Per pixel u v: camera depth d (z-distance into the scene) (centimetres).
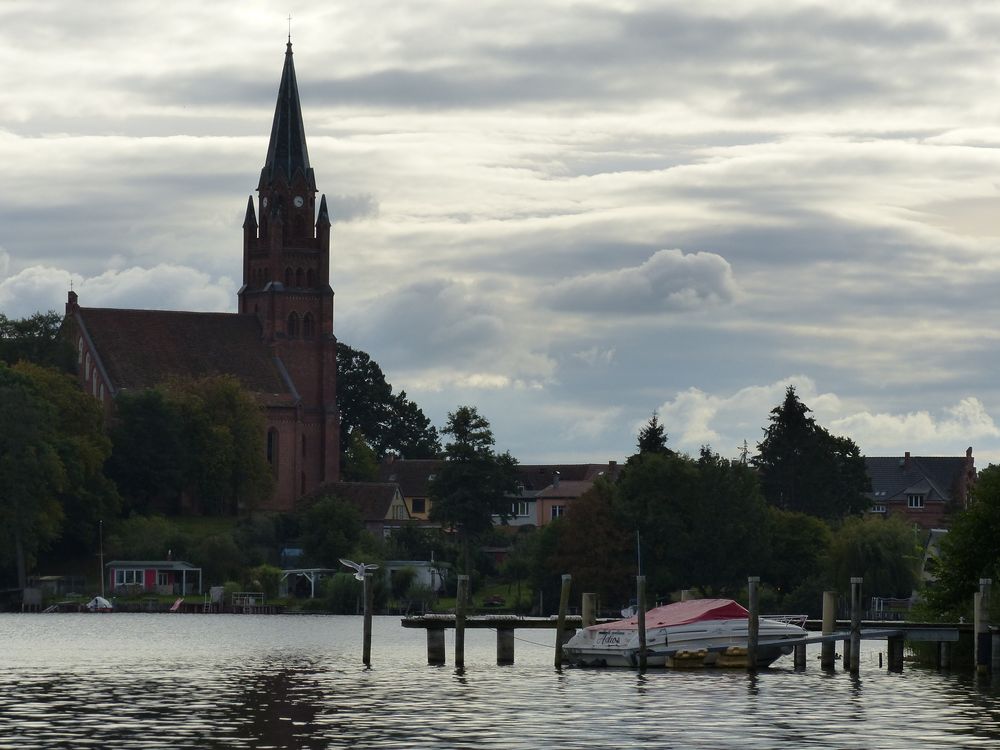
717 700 8006
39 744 6531
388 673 9531
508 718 7269
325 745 6512
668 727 7019
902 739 6750
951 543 10156
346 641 13375
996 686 8769
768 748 6506
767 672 9612
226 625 16762
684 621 9856
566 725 7056
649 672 9525
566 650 10062
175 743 6556
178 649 12162
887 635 9681
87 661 10712
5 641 13325
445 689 8512
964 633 9944
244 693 8350
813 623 10688
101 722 7144
